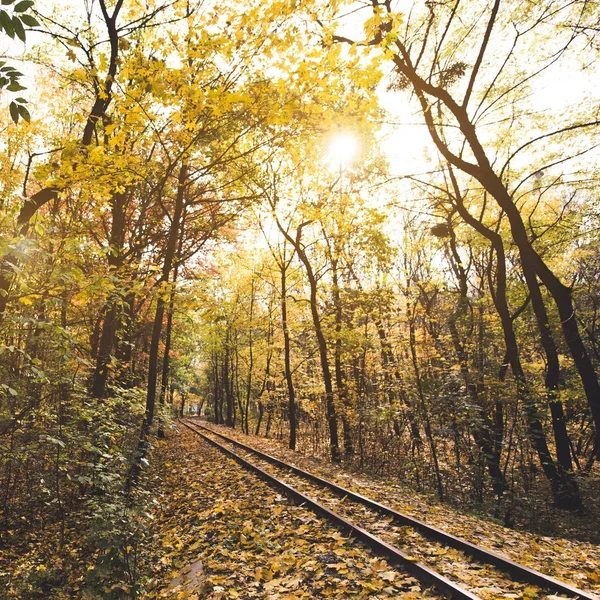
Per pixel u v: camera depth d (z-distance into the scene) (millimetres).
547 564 5105
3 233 3939
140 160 6582
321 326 18828
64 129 11688
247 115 6039
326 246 17156
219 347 27656
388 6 7598
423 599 4078
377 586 4375
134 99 5469
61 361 5949
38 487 7305
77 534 7160
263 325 21062
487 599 4004
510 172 16609
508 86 14062
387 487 9828
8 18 2072
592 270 17516
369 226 13828
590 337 15414
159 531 7273
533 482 12688
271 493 8594
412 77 10930
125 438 8445
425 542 5617
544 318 12203
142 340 20891
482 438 11047
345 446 16891
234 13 5047
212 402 58188
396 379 13461
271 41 4980
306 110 5637
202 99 5180
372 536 5555
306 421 28078
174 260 9508
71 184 6062
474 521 7383
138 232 12820
